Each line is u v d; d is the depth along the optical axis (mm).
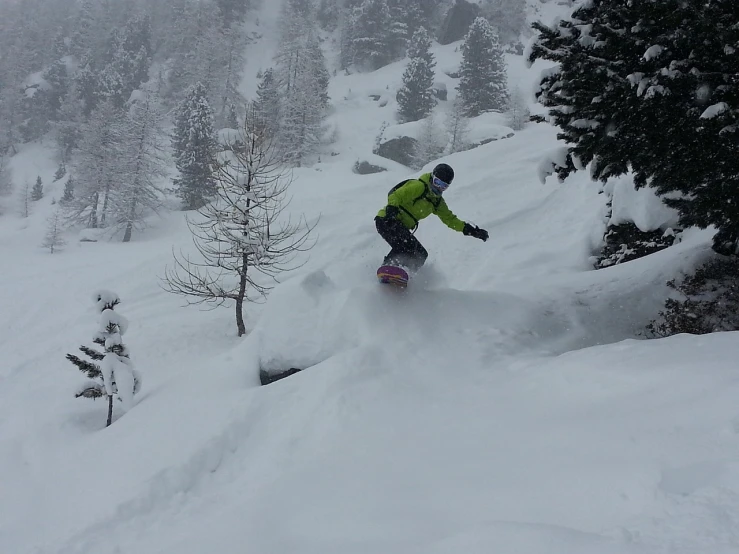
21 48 93125
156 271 17734
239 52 76250
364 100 62938
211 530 3045
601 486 2189
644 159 5363
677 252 7465
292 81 58594
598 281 7141
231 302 14531
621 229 10062
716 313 5836
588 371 3924
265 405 4734
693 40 4555
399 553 2113
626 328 6035
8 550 3916
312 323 5746
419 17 80500
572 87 5285
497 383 4434
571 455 2633
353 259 15836
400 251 5754
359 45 75750
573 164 6129
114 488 4184
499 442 3117
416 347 5211
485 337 5430
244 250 11922
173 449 4445
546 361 4688
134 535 3488
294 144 45938
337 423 4035
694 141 4871
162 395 5922
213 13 81938
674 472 2086
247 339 6039
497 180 19609
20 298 17203
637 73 4836
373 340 5250
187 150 37938
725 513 1716
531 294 6730
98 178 38719
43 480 5262
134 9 100438
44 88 78625
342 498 2893
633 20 4926
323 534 2564
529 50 5633
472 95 54375
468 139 39500
